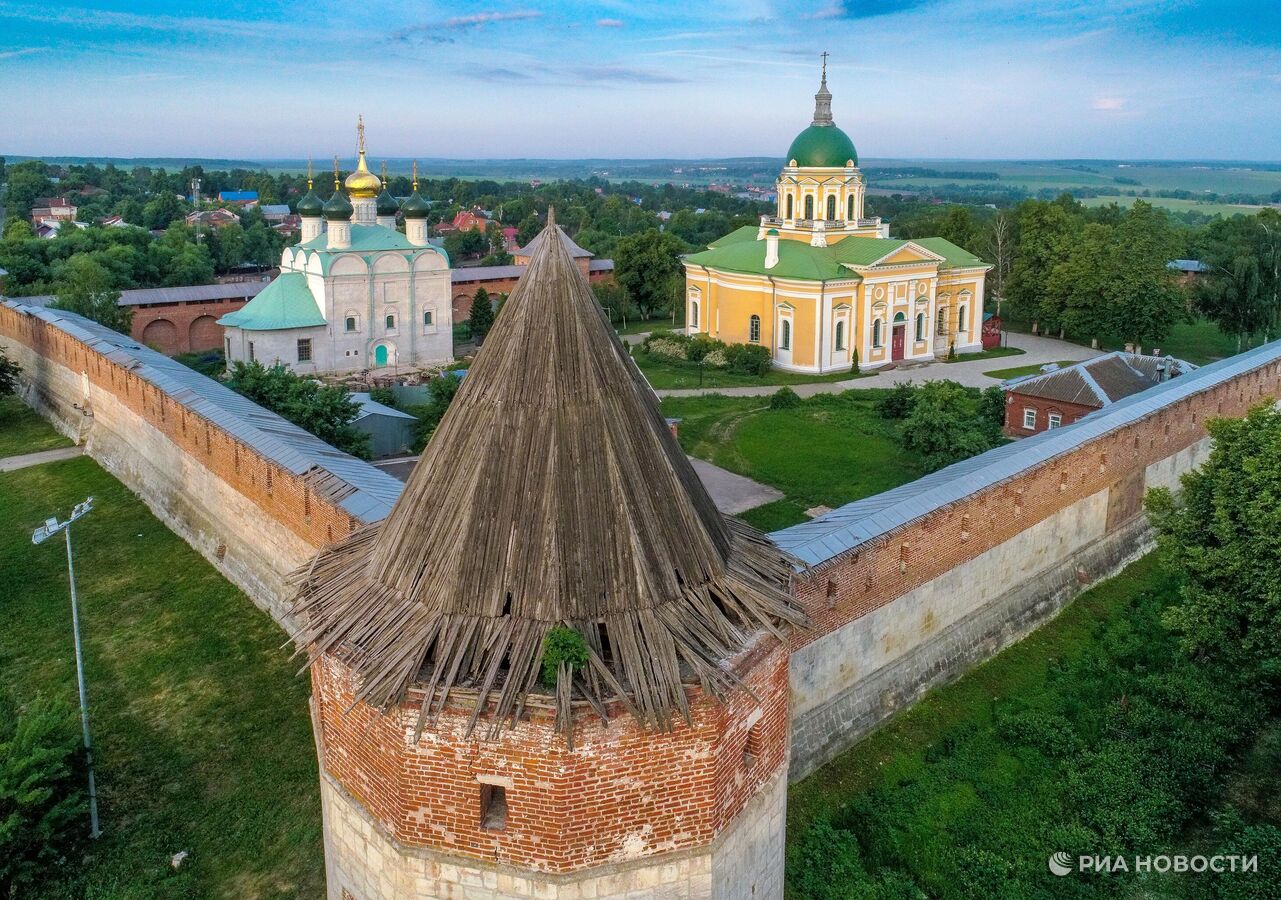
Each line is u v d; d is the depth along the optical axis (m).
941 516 28.67
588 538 12.02
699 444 57.16
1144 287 79.44
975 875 22.30
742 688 11.86
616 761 11.52
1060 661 31.56
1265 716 28.14
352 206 75.50
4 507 43.81
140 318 79.44
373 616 12.66
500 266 113.50
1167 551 29.16
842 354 79.00
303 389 47.03
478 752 11.54
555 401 12.35
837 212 86.81
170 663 30.47
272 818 23.56
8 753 21.52
